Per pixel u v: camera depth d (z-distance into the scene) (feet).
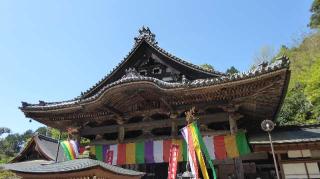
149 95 49.52
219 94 46.52
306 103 98.02
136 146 50.49
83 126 58.34
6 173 70.95
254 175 49.67
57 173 22.00
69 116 56.75
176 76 57.16
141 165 53.36
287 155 39.09
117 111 53.06
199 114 49.47
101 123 58.95
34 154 76.54
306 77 114.93
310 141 36.78
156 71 59.16
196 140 37.55
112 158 51.11
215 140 45.60
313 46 170.30
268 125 35.70
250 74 41.29
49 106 54.44
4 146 264.52
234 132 44.96
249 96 45.50
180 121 50.31
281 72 39.06
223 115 47.85
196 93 46.88
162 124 51.16
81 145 55.47
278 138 40.29
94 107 51.29
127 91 48.55
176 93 47.24
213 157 44.39
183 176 36.55
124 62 60.13
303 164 37.78
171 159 39.14
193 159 36.52
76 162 24.08
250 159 49.93
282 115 98.89
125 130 54.03
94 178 21.45
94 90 59.82
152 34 61.57
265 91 44.24
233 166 48.06
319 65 98.94
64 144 47.55
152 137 50.57
